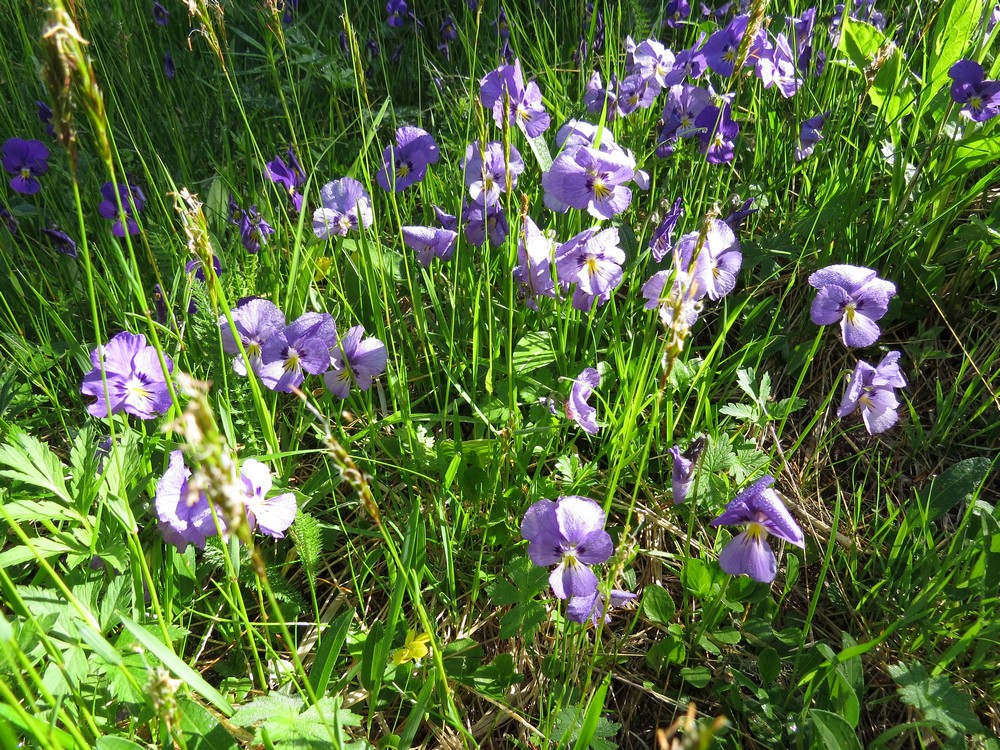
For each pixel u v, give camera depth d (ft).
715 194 1.65
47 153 1.67
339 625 0.93
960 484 1.13
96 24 2.00
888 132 1.61
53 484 0.95
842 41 1.61
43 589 0.91
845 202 1.51
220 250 1.34
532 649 1.09
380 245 1.44
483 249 1.39
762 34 1.56
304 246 1.40
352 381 1.20
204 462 0.56
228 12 2.23
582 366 1.30
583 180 1.27
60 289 1.54
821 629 1.11
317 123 2.08
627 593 0.95
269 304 1.11
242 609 0.94
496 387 1.29
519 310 1.38
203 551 1.05
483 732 1.01
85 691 0.90
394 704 1.01
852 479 1.28
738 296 1.53
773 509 0.89
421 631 1.06
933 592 1.01
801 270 1.52
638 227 1.63
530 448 1.18
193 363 1.28
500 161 1.36
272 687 1.01
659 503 1.23
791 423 1.40
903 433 1.36
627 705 1.05
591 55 1.94
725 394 1.37
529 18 2.32
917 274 1.47
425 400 1.38
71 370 1.40
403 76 2.21
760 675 1.02
